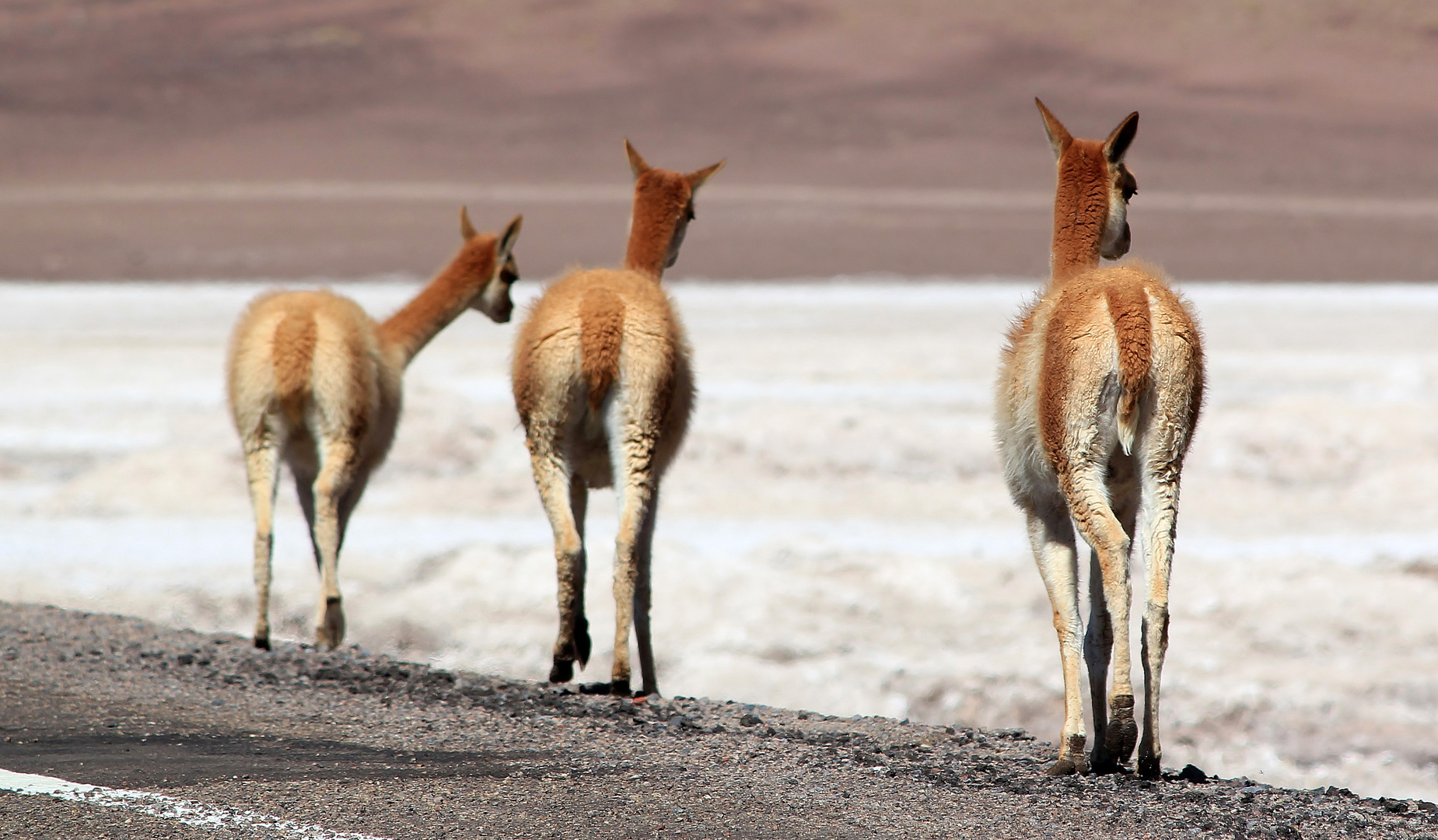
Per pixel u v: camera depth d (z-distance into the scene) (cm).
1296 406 7269
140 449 7106
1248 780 2650
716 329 11425
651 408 3198
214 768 2403
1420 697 4097
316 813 2164
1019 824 2195
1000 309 12988
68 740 2600
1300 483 6469
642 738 2700
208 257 19512
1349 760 3769
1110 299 2539
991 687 4234
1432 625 4609
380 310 12775
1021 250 19862
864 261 18712
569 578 3284
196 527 5766
